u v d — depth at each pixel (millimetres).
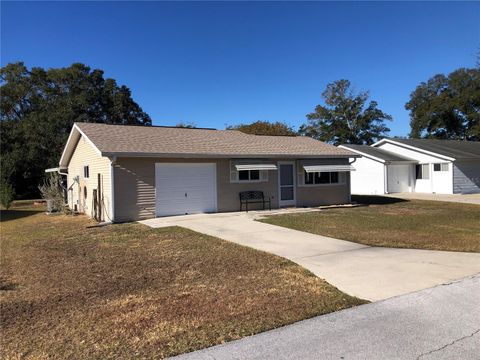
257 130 45438
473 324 4738
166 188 15477
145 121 44562
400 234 11008
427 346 4168
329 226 12570
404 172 29531
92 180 16781
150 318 5078
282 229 12086
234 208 17219
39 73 42062
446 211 16766
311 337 4410
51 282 6902
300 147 20406
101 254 9039
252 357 3973
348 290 6086
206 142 17906
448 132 51781
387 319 4902
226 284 6504
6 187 21719
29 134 33875
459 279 6488
